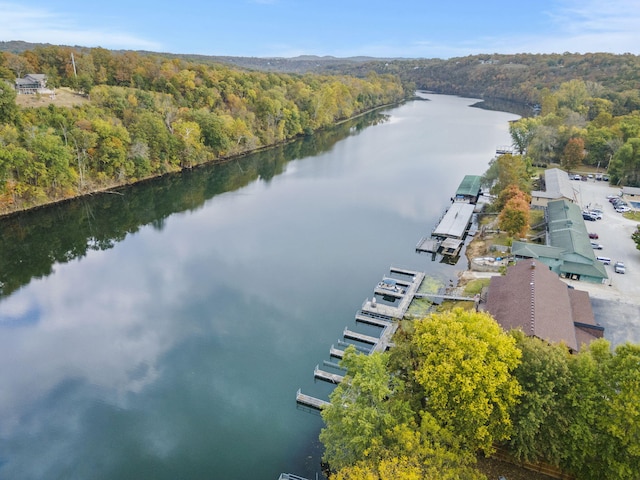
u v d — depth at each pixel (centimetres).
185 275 8412
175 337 6600
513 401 3688
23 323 6856
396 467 3089
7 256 9156
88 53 19925
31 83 15938
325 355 6250
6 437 4884
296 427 5072
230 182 14575
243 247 9638
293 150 19238
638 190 11756
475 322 4019
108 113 14500
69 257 9150
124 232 10488
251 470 4544
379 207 12138
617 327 6272
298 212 11806
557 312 5597
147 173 14025
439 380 3666
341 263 8888
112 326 6831
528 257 7850
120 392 5544
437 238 9881
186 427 5053
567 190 11344
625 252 8806
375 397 3800
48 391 5541
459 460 3478
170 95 17688
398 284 7950
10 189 10619
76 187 12338
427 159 17488
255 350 6334
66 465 4575
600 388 3644
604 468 3659
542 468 4088
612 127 15588
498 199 10550
